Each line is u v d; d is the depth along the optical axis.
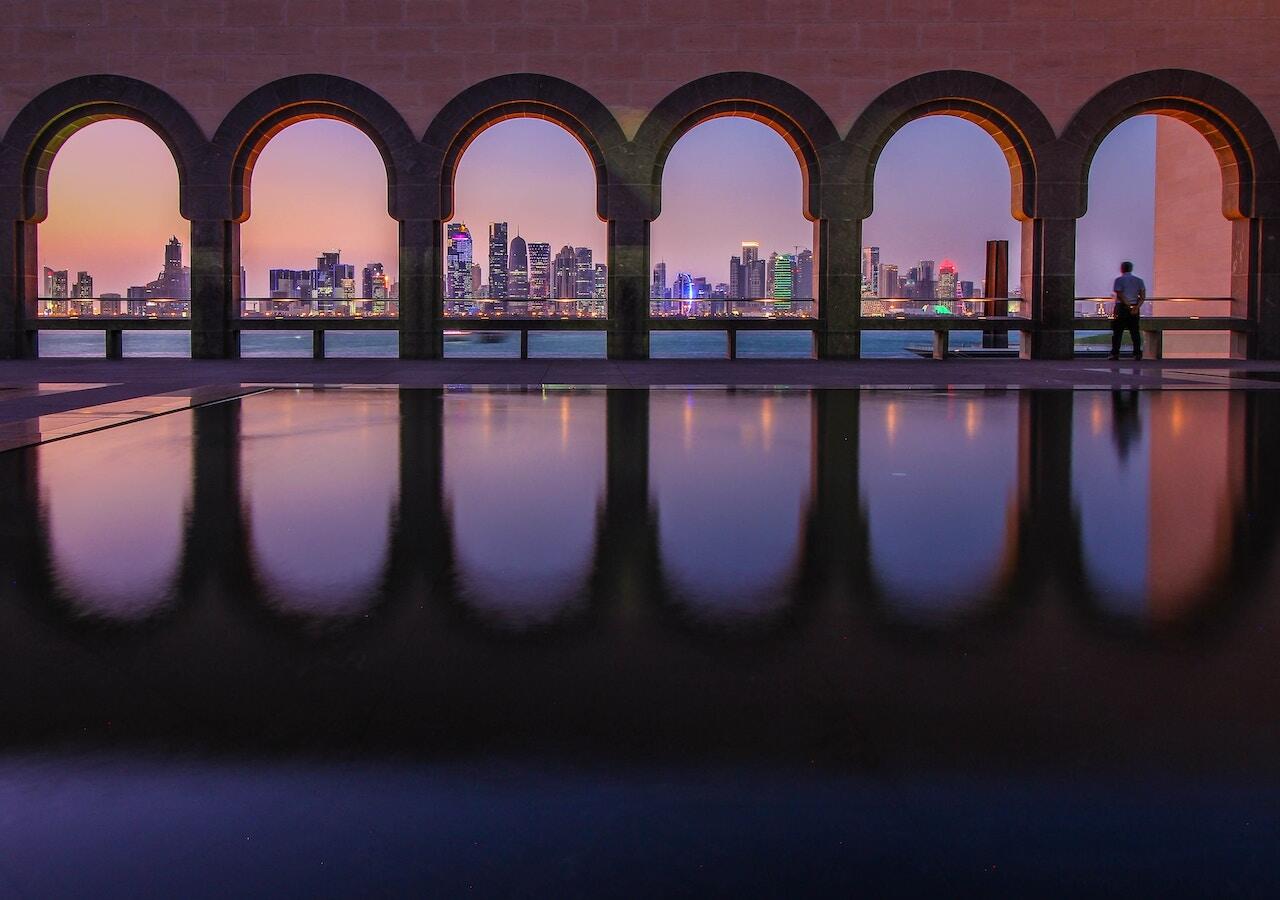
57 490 6.53
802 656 3.40
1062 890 2.10
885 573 4.50
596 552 4.89
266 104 20.81
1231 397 13.30
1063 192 20.77
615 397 13.19
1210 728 2.81
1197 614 3.87
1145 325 21.33
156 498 6.26
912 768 2.58
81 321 21.47
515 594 4.16
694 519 5.67
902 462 7.80
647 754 2.66
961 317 21.31
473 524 5.53
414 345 21.42
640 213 20.98
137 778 2.53
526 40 20.64
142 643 3.55
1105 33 20.48
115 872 2.15
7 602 4.05
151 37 20.78
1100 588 4.25
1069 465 7.66
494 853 2.22
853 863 2.18
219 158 20.92
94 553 4.86
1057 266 20.98
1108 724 2.83
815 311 21.80
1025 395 13.55
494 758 2.63
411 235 21.09
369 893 2.08
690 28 20.61
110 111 21.05
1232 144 20.78
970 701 3.00
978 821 2.34
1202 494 6.51
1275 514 5.85
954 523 5.59
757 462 7.77
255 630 3.69
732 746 2.70
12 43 20.83
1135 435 9.45
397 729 2.81
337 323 21.53
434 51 20.69
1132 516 5.79
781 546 5.02
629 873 2.15
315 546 5.01
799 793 2.46
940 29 20.55
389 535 5.25
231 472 7.23
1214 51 20.48
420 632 3.66
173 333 73.06
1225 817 2.36
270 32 20.73
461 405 12.07
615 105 20.75
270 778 2.53
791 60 20.62
